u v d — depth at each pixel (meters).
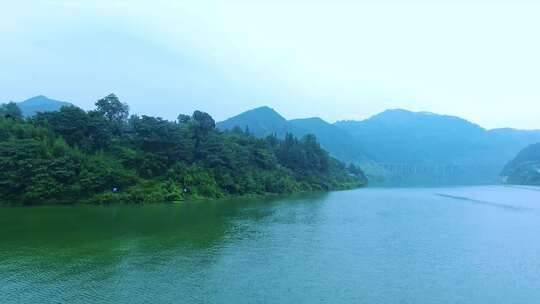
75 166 96.75
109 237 59.56
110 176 100.31
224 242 57.72
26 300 35.22
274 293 37.50
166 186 109.00
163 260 47.84
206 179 120.56
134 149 116.00
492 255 52.59
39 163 92.44
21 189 91.56
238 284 39.84
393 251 53.91
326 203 113.62
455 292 38.75
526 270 46.00
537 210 101.69
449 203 118.31
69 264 45.72
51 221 71.50
